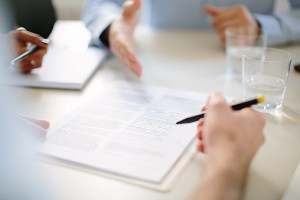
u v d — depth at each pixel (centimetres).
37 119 55
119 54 85
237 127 40
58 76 76
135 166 45
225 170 37
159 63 88
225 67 85
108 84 75
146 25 136
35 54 78
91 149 49
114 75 80
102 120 58
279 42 102
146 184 42
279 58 69
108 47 97
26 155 32
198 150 48
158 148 49
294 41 105
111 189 41
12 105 30
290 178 43
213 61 89
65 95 69
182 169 45
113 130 54
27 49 76
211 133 40
